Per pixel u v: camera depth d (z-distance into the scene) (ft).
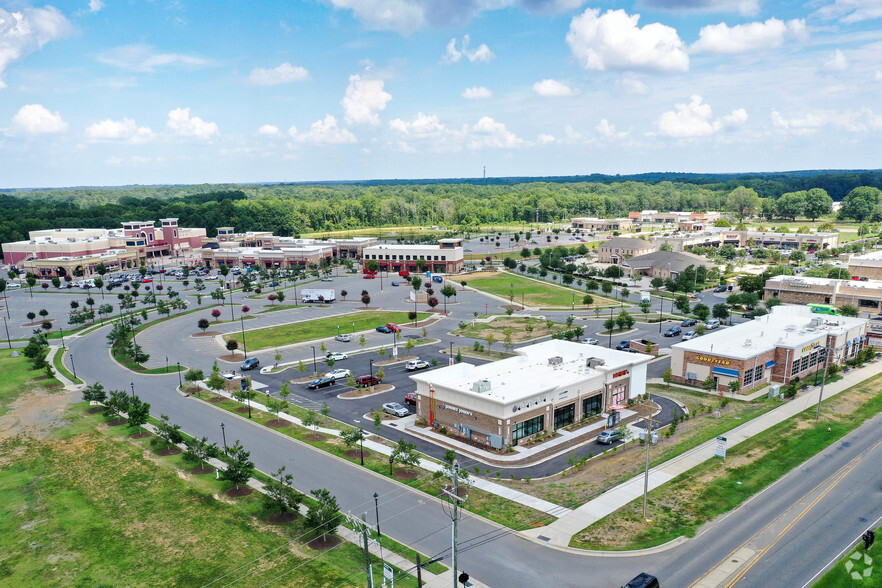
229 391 276.00
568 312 463.83
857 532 152.35
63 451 210.79
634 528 154.20
